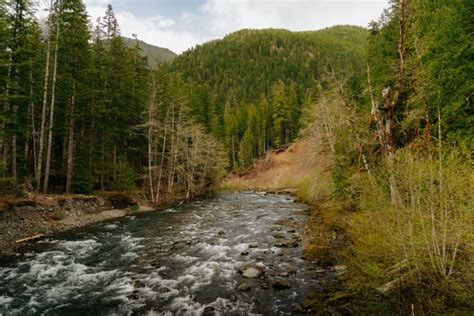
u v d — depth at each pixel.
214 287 10.99
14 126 21.89
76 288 11.05
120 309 9.45
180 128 39.41
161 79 45.28
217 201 37.75
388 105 10.33
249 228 20.84
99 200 26.12
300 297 9.81
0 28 19.72
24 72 23.61
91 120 30.58
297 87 83.50
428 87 12.18
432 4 13.93
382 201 8.68
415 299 7.83
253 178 68.75
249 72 143.50
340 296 9.34
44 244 16.66
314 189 29.73
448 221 7.41
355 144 16.14
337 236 16.09
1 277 12.05
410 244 8.03
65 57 26.23
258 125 76.94
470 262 7.20
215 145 48.25
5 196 19.58
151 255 14.93
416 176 7.75
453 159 7.66
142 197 34.41
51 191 26.62
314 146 26.52
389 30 22.17
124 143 38.53
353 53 141.75
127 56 39.41
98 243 17.09
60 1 25.16
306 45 171.38
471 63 11.64
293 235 18.30
